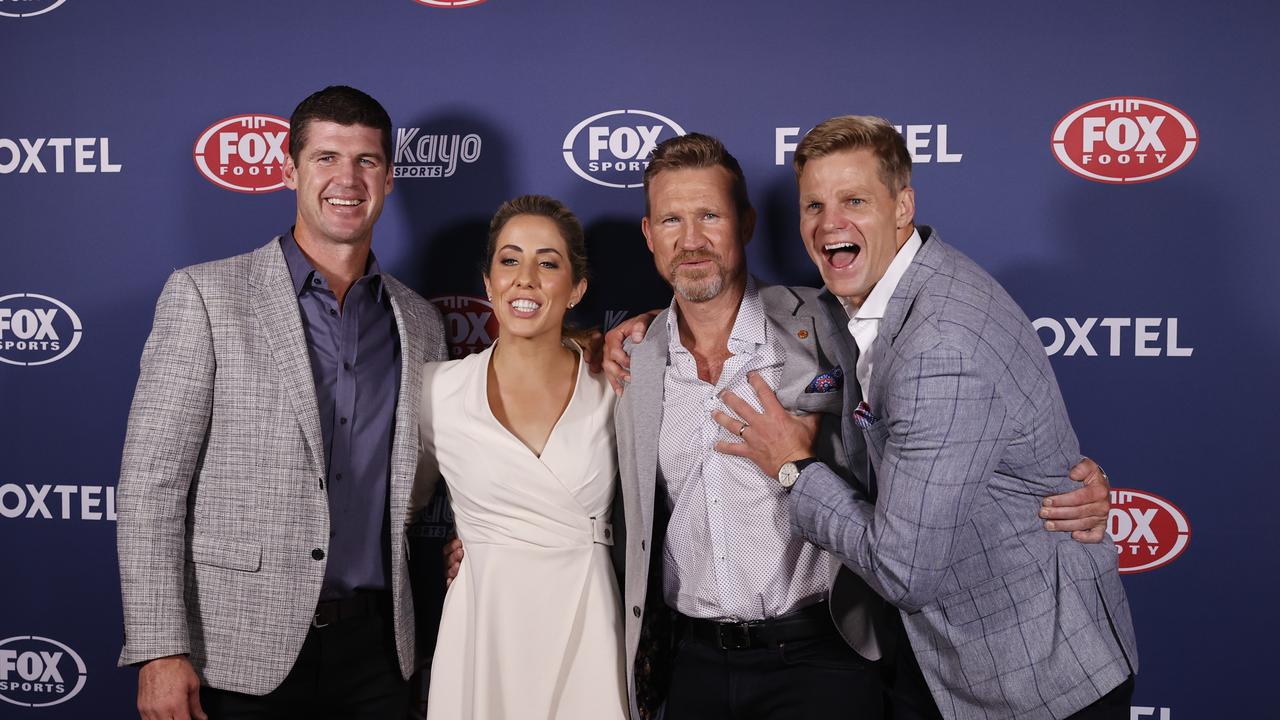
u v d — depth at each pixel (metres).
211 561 1.68
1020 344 1.37
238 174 2.25
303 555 1.69
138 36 2.25
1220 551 2.04
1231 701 2.05
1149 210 2.03
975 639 1.43
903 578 1.33
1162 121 2.02
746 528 1.66
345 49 2.21
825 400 1.65
